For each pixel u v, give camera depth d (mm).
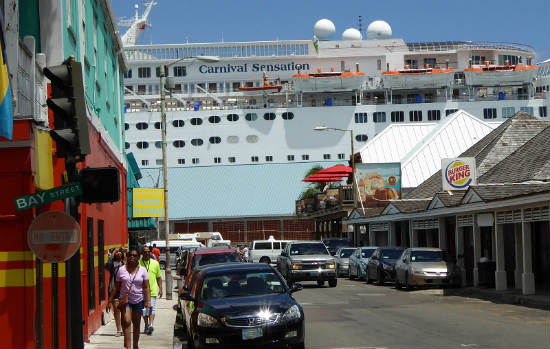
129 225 34469
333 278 32062
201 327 12125
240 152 105438
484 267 28203
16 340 10914
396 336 14711
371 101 109625
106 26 22375
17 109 10547
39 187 11656
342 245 50000
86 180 9062
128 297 13133
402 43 116375
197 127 105375
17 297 10961
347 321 17797
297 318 12328
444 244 34969
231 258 20984
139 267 13266
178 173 99125
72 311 9117
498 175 33812
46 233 8867
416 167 56281
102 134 19031
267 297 12852
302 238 91562
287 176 97500
